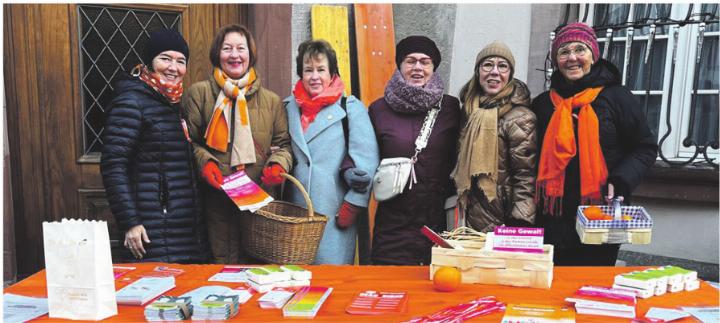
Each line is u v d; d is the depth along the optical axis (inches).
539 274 78.9
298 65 116.5
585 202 103.6
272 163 110.6
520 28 157.3
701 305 72.0
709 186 133.2
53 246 67.7
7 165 132.5
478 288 79.1
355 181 110.3
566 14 153.0
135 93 101.0
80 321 66.8
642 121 103.7
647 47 145.3
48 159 137.4
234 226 116.1
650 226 89.0
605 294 72.4
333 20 153.0
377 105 118.0
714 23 140.8
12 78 133.2
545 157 105.3
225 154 112.2
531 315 66.1
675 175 136.3
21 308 71.1
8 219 133.0
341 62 153.5
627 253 148.6
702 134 143.2
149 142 101.3
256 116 113.7
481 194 109.2
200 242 107.5
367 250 144.9
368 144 113.9
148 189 101.2
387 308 69.4
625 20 149.6
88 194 140.4
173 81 104.5
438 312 68.9
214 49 112.1
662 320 65.7
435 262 82.6
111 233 142.5
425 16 161.9
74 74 137.4
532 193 107.0
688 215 139.0
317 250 114.2
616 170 102.2
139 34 142.0
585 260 107.5
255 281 78.0
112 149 98.7
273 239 102.8
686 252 139.9
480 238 88.6
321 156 114.8
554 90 110.3
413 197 111.2
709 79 142.0
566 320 64.4
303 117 117.0
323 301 72.2
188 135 109.8
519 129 105.9
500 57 108.1
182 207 104.0
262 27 145.1
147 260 101.2
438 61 115.0
